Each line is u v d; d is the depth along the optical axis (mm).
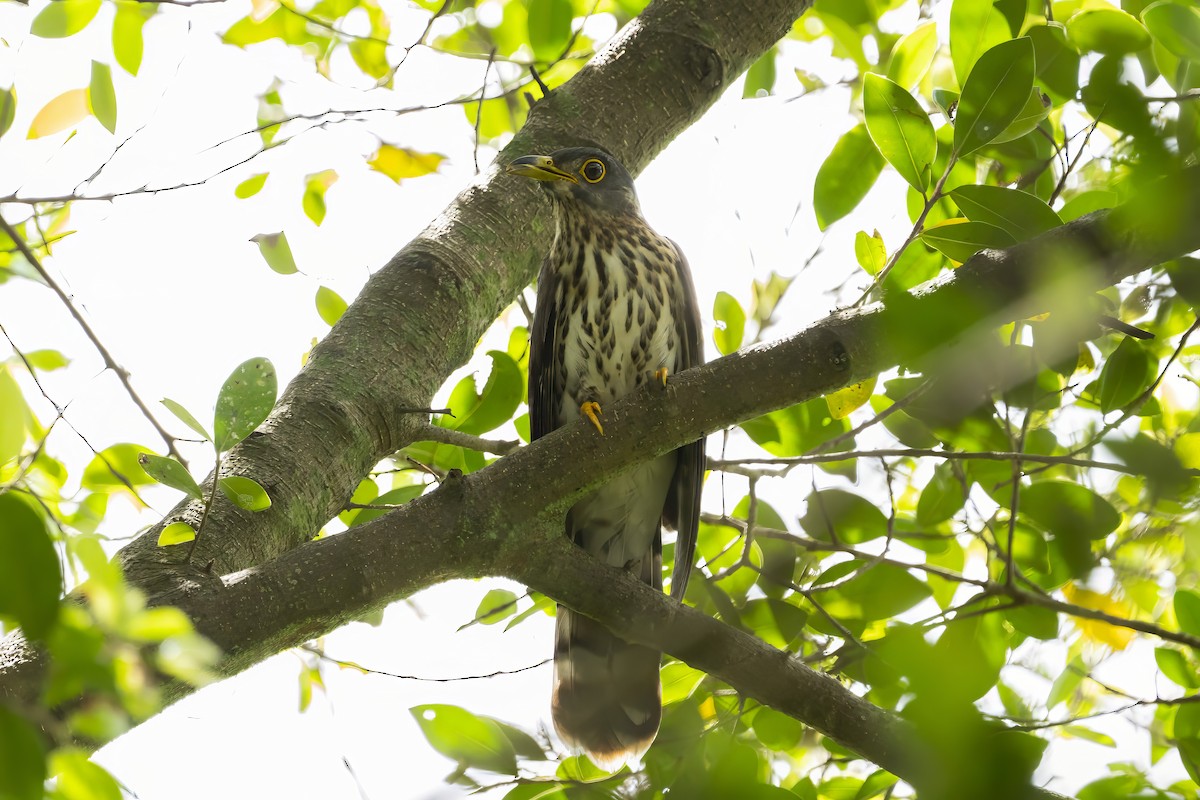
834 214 9781
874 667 6609
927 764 3523
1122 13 7805
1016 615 7887
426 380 8203
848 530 8094
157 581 6070
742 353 6660
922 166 7523
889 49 11703
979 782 3459
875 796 8445
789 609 7387
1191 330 7012
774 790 4555
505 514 6594
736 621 7559
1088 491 7141
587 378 10383
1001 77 6871
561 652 9047
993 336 5977
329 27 11070
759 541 8641
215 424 5758
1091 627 7812
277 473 7125
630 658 8859
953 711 3576
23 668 5027
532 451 6723
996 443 8172
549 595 6988
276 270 8797
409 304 8391
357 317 8289
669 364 10445
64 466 8047
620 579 6949
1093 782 5270
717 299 10258
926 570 6949
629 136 10266
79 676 3730
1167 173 4609
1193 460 7754
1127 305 7969
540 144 10023
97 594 3957
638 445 6703
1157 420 9047
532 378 10461
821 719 6738
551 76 11828
